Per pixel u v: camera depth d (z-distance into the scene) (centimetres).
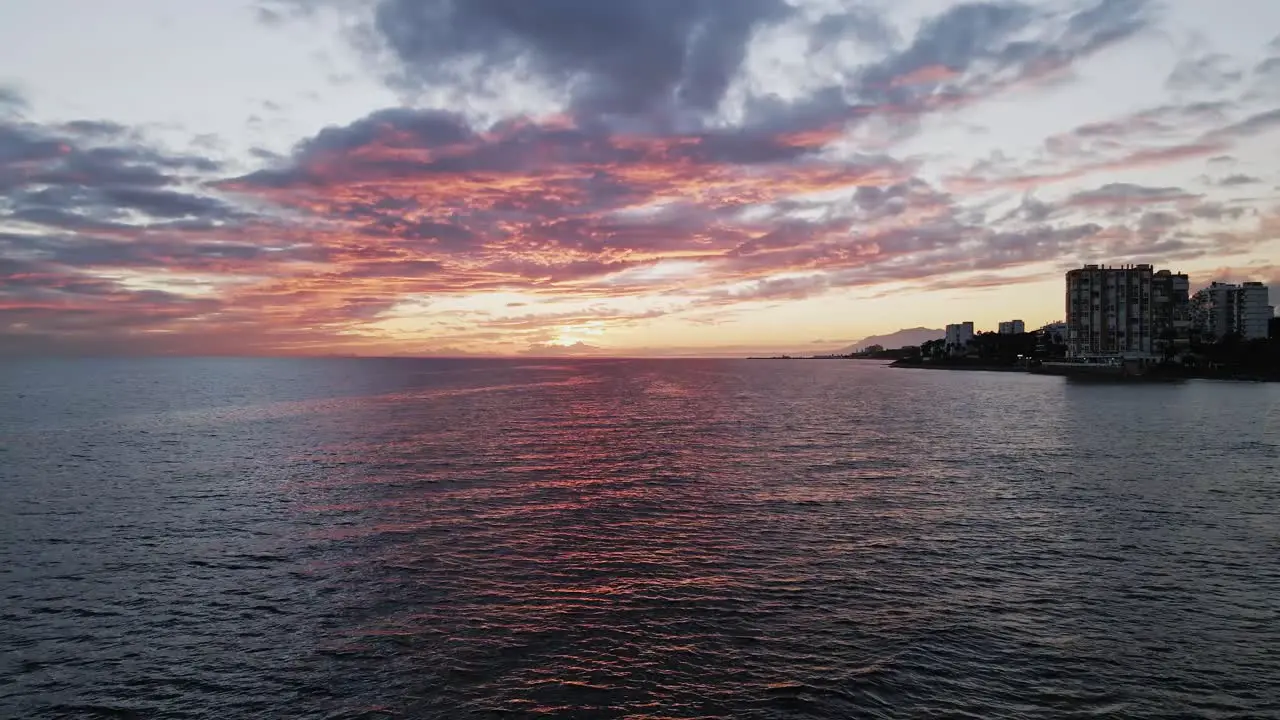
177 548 2448
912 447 4934
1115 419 7069
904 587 2081
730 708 1431
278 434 5669
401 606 1938
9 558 2345
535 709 1430
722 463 4203
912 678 1548
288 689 1512
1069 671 1586
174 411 7781
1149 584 2120
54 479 3694
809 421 6800
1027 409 8325
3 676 1568
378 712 1424
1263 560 2345
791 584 2100
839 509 3012
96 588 2078
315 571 2216
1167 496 3297
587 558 2339
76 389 11981
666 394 11319
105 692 1505
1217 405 9081
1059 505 3098
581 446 4962
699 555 2373
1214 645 1719
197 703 1463
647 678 1549
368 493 3312
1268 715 1420
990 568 2253
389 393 11319
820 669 1586
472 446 4950
